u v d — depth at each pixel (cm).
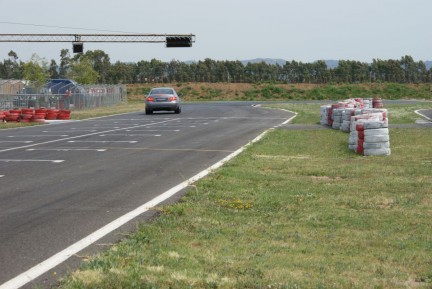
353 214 945
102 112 4906
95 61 12019
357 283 609
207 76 11894
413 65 11981
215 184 1209
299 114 4022
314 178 1308
